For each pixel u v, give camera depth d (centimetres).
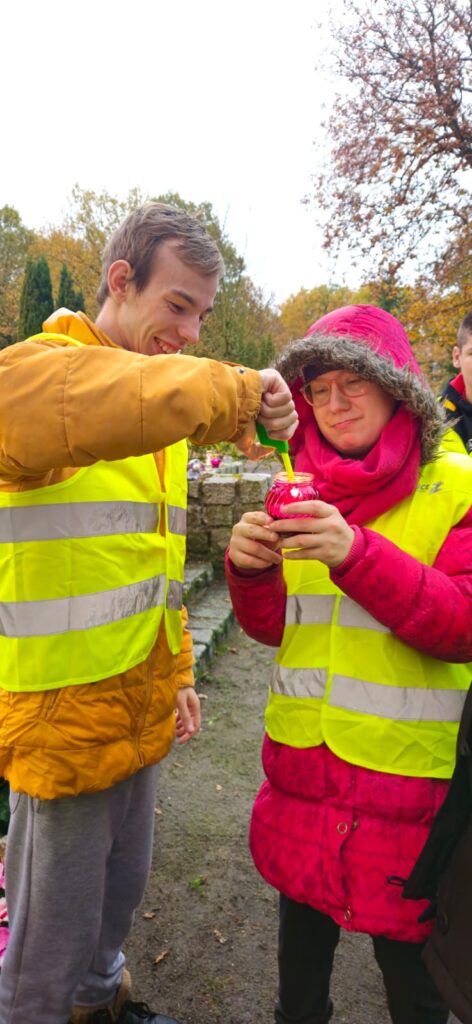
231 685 427
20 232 3678
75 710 124
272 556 128
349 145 1516
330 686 130
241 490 627
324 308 4584
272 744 141
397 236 1532
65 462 101
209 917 232
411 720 126
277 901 241
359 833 124
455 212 1479
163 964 212
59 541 120
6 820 232
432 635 118
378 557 115
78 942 132
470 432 285
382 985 206
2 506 120
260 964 212
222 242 2341
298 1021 148
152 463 138
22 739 123
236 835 278
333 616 133
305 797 130
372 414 131
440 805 123
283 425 113
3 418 100
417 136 1437
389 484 128
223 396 102
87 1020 167
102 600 125
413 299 1557
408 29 1407
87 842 130
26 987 131
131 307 134
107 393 96
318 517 114
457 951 110
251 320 2572
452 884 111
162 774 323
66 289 2616
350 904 123
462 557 127
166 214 131
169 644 145
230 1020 191
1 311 3572
